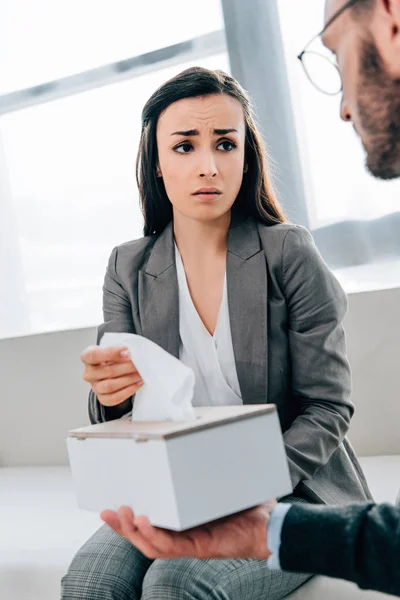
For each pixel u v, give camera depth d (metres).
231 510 0.61
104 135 1.89
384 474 1.29
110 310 1.07
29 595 1.08
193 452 0.60
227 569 0.78
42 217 1.96
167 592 0.74
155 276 1.01
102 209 1.90
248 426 0.63
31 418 1.84
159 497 0.60
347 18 1.59
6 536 1.22
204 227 0.99
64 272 1.95
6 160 1.99
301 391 0.94
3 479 1.71
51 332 1.80
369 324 1.48
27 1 1.94
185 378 0.69
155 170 1.05
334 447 0.91
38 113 1.95
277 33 1.69
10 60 1.97
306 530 0.57
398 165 1.57
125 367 0.76
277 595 0.86
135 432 0.62
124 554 0.84
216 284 0.99
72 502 1.40
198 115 0.92
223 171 0.93
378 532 0.54
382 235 1.60
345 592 0.87
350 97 1.61
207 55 1.79
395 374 1.46
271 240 0.96
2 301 2.00
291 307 0.95
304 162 1.67
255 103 1.71
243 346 0.94
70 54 1.91
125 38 1.86
